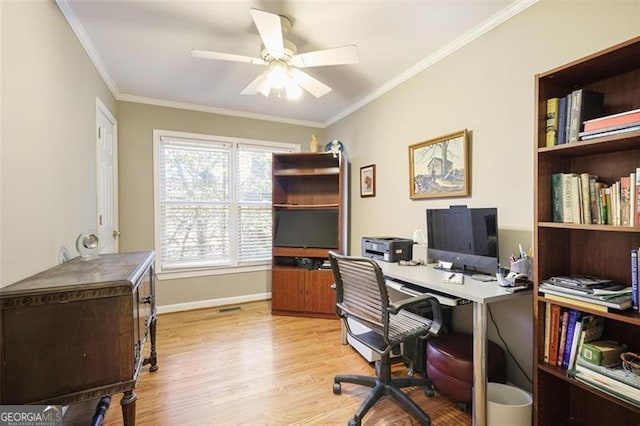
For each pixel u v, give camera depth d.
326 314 3.33
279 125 4.11
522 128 1.82
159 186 3.46
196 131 3.63
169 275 3.50
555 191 1.45
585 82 1.48
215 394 1.91
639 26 1.37
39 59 1.49
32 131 1.42
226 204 3.83
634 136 1.12
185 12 1.87
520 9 1.82
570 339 1.36
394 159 2.95
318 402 1.84
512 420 1.45
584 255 1.50
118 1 1.75
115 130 3.16
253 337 2.80
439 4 1.81
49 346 1.05
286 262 3.69
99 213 2.52
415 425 1.64
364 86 3.05
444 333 2.09
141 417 1.70
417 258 2.51
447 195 2.32
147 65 2.57
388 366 1.79
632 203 1.18
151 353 2.19
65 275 1.28
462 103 2.21
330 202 3.93
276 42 1.78
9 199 1.23
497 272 1.74
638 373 1.17
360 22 1.98
